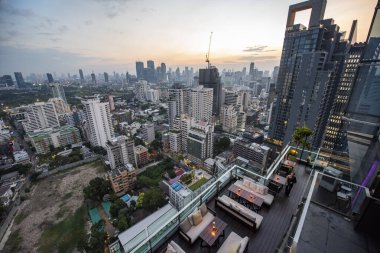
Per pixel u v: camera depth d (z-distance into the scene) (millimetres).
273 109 64062
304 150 14320
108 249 32062
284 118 60656
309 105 48375
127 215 38000
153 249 7660
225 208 9656
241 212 8984
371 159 10273
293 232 6500
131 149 62844
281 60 60875
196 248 7820
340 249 6297
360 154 11984
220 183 11391
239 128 104500
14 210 45188
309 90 47531
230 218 9391
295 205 10156
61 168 62750
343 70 50906
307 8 56969
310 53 45969
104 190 46594
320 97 46281
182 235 8148
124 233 30781
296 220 7105
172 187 43812
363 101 12258
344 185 8742
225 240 7812
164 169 60344
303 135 14445
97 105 74812
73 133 84438
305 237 6719
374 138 10961
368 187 7840
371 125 11312
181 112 102875
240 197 10242
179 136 72562
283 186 11547
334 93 52812
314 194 8656
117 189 48344
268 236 8305
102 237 32844
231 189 10727
